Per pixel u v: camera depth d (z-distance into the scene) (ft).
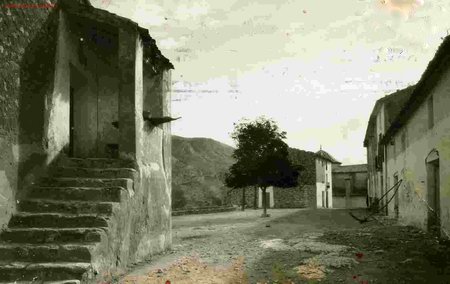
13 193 22.12
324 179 152.25
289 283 20.76
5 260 19.63
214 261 27.07
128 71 27.32
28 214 22.08
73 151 33.30
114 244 22.41
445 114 32.99
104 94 35.70
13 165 22.15
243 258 28.04
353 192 161.27
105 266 21.02
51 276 18.52
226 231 48.62
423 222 42.32
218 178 177.17
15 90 22.29
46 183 24.50
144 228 27.66
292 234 42.93
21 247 19.76
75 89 33.60
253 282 21.15
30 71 23.59
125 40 27.55
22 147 22.93
